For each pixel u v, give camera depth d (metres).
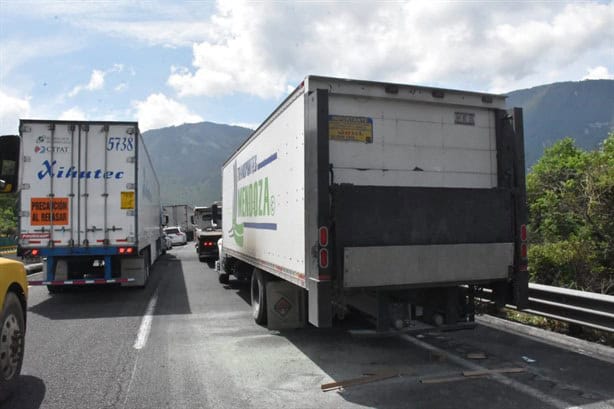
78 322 8.79
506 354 6.19
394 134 5.90
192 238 53.84
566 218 15.12
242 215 9.94
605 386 4.96
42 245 11.30
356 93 5.70
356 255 5.27
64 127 11.47
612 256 12.65
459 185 6.17
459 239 5.76
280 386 5.16
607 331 6.20
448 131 6.17
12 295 4.87
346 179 5.67
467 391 4.88
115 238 11.55
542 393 4.79
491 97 6.29
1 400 4.68
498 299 6.34
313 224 5.35
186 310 9.92
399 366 5.78
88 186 11.52
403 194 5.53
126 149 11.68
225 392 5.00
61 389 5.12
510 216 6.06
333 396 4.84
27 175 11.31
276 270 7.04
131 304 10.78
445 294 5.97
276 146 7.07
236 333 7.73
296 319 7.68
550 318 7.09
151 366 5.94
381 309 5.70
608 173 13.75
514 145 6.18
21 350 5.05
